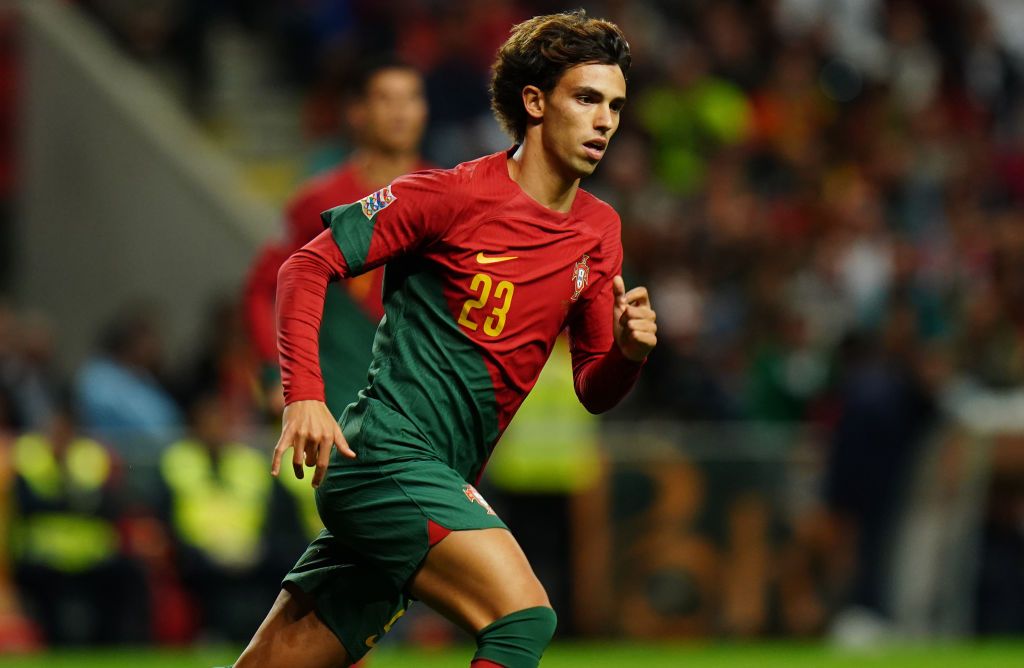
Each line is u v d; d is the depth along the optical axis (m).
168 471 34.31
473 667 13.61
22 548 32.88
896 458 38.72
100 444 34.16
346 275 14.44
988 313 45.62
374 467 14.28
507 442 36.84
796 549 38.47
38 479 33.22
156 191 50.19
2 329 38.50
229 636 34.06
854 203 52.97
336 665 14.98
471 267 14.46
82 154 51.00
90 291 50.81
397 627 35.12
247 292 21.81
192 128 53.34
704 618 37.75
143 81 53.50
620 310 14.77
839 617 38.66
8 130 51.38
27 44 51.47
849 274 50.03
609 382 15.14
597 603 37.06
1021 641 38.94
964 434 39.06
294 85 56.03
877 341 39.53
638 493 37.59
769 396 42.56
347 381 19.84
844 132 57.62
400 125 20.97
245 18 56.78
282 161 55.16
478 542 13.84
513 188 14.62
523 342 14.67
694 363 42.38
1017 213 56.94
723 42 56.50
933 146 58.66
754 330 45.91
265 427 37.88
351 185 21.08
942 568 39.06
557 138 14.44
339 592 14.82
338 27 55.34
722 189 51.50
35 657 31.12
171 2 55.66
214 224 49.59
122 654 32.25
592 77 14.32
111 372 36.91
